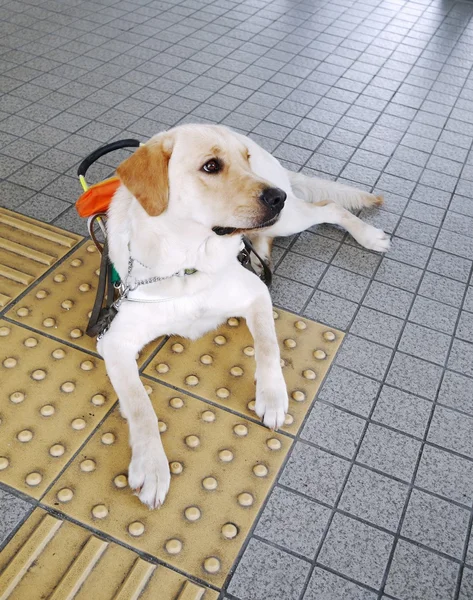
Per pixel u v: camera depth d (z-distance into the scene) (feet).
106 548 2.75
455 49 8.07
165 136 3.01
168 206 3.05
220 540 2.81
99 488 2.97
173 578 2.67
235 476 3.06
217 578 2.69
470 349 3.89
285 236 4.67
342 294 4.21
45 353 3.60
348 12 8.96
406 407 3.49
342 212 4.66
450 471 3.19
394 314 4.09
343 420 3.39
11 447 3.12
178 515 2.88
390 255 4.58
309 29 8.30
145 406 3.10
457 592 2.73
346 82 6.98
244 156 3.15
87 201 3.49
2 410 3.28
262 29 8.17
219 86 6.66
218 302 3.50
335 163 5.55
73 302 3.94
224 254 3.32
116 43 7.41
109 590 2.62
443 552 2.86
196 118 6.02
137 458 2.91
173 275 3.29
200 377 3.54
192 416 3.32
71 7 8.26
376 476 3.14
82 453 3.11
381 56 7.70
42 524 2.81
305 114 6.28
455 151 5.87
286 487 3.05
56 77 6.54
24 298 3.94
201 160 2.97
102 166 5.22
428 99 6.77
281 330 3.88
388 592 2.71
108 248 3.47
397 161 5.65
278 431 3.29
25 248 4.28
